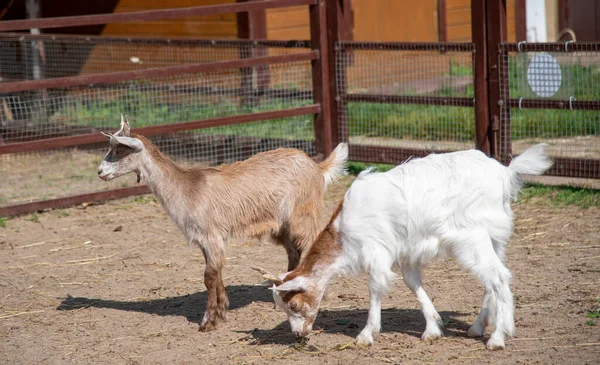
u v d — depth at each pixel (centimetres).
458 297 739
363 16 1808
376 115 1424
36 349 664
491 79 1109
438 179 606
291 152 740
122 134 702
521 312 688
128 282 834
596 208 994
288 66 1306
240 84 1380
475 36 1108
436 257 621
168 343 665
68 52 1692
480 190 601
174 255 918
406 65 1642
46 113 1482
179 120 1427
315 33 1239
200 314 737
